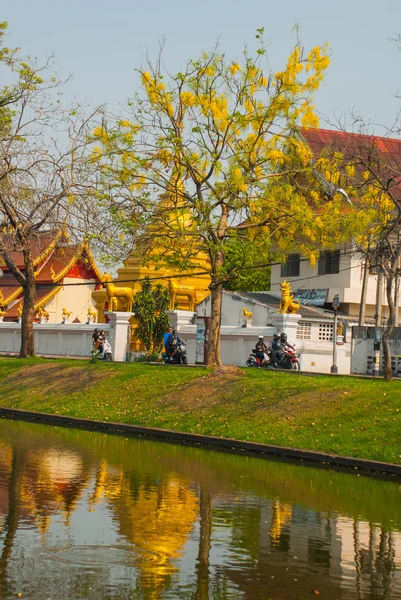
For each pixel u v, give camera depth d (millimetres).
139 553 12172
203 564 11797
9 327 53906
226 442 23859
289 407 25281
